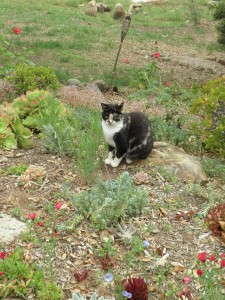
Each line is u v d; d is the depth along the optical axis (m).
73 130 2.55
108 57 5.64
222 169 2.51
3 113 2.59
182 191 2.20
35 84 3.26
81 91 3.38
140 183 2.22
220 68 5.52
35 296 1.49
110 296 1.53
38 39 6.20
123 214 1.89
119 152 2.34
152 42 6.79
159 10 9.38
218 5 6.90
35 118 2.70
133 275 1.64
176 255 1.77
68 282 1.57
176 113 3.30
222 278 1.63
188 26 8.16
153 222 1.94
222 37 6.79
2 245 1.69
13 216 1.87
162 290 1.58
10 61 4.27
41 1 9.51
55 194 2.04
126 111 3.20
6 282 1.51
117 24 8.02
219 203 2.10
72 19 7.98
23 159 2.36
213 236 1.89
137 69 5.03
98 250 1.72
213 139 2.67
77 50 5.83
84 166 2.12
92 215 1.85
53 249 1.67
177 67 5.43
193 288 1.60
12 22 7.27
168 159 2.43
